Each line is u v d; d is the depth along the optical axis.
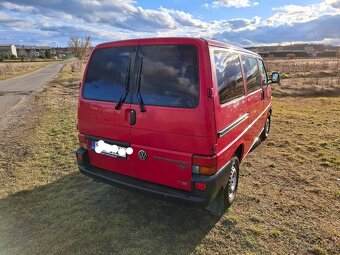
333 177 4.44
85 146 3.51
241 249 2.78
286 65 29.12
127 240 2.90
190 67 2.65
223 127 2.86
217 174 2.76
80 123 3.51
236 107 3.31
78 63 51.00
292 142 6.25
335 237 2.96
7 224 3.18
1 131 7.36
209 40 2.80
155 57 2.84
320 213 3.42
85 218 3.29
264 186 4.12
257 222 3.21
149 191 2.93
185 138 2.69
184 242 2.87
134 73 2.95
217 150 2.72
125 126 3.03
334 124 7.97
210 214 3.36
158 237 2.95
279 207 3.54
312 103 12.12
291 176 4.46
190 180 2.74
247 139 4.07
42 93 16.42
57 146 5.95
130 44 2.99
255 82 4.61
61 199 3.73
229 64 3.21
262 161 5.11
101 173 3.34
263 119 5.74
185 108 2.65
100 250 2.75
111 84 3.14
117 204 3.59
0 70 36.25
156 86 2.82
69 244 2.84
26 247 2.80
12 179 4.36
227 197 3.36
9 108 11.41
